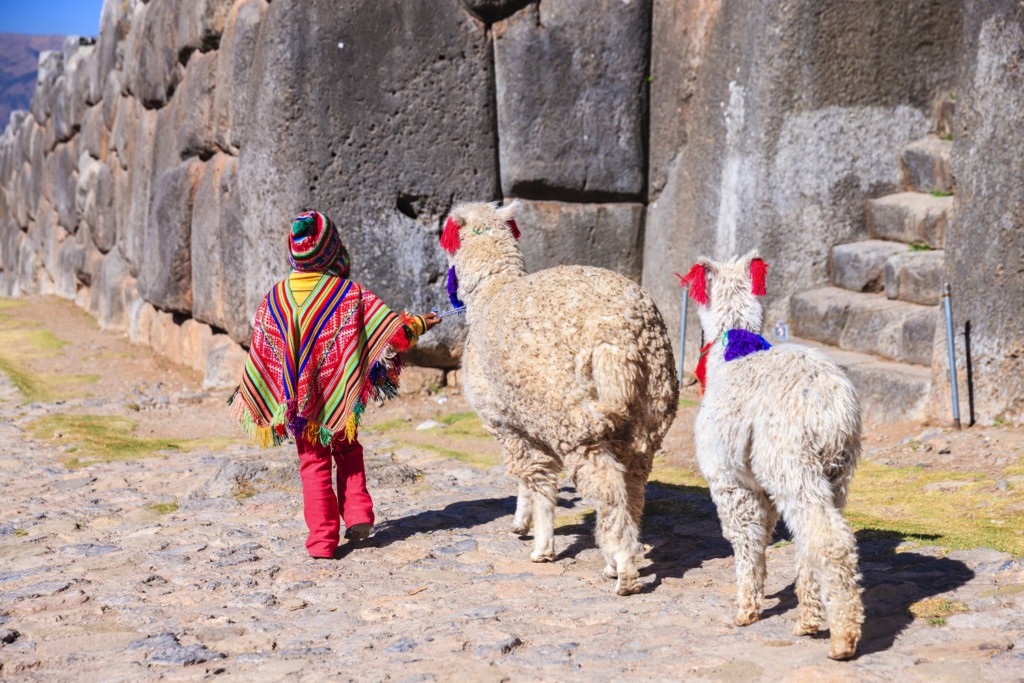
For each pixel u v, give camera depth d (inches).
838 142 455.8
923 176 451.5
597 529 220.4
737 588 194.2
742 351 185.8
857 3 446.6
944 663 159.3
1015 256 335.6
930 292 405.1
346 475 271.0
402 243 485.4
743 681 158.7
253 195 492.4
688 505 297.7
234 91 521.0
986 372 347.3
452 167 489.4
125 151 771.4
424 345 493.4
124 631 206.7
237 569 250.8
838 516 163.8
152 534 286.0
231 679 176.9
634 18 499.5
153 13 682.2
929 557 219.1
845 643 161.5
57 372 615.8
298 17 467.2
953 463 316.5
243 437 445.7
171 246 610.9
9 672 186.1
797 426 165.3
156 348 681.6
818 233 461.1
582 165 505.4
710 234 474.3
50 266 1059.9
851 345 430.9
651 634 187.0
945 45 460.4
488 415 245.6
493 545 264.5
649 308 217.3
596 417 206.2
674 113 496.4
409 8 474.6
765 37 446.0
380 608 217.0
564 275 218.4
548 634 191.8
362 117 475.5
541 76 494.6
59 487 348.8
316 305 260.7
